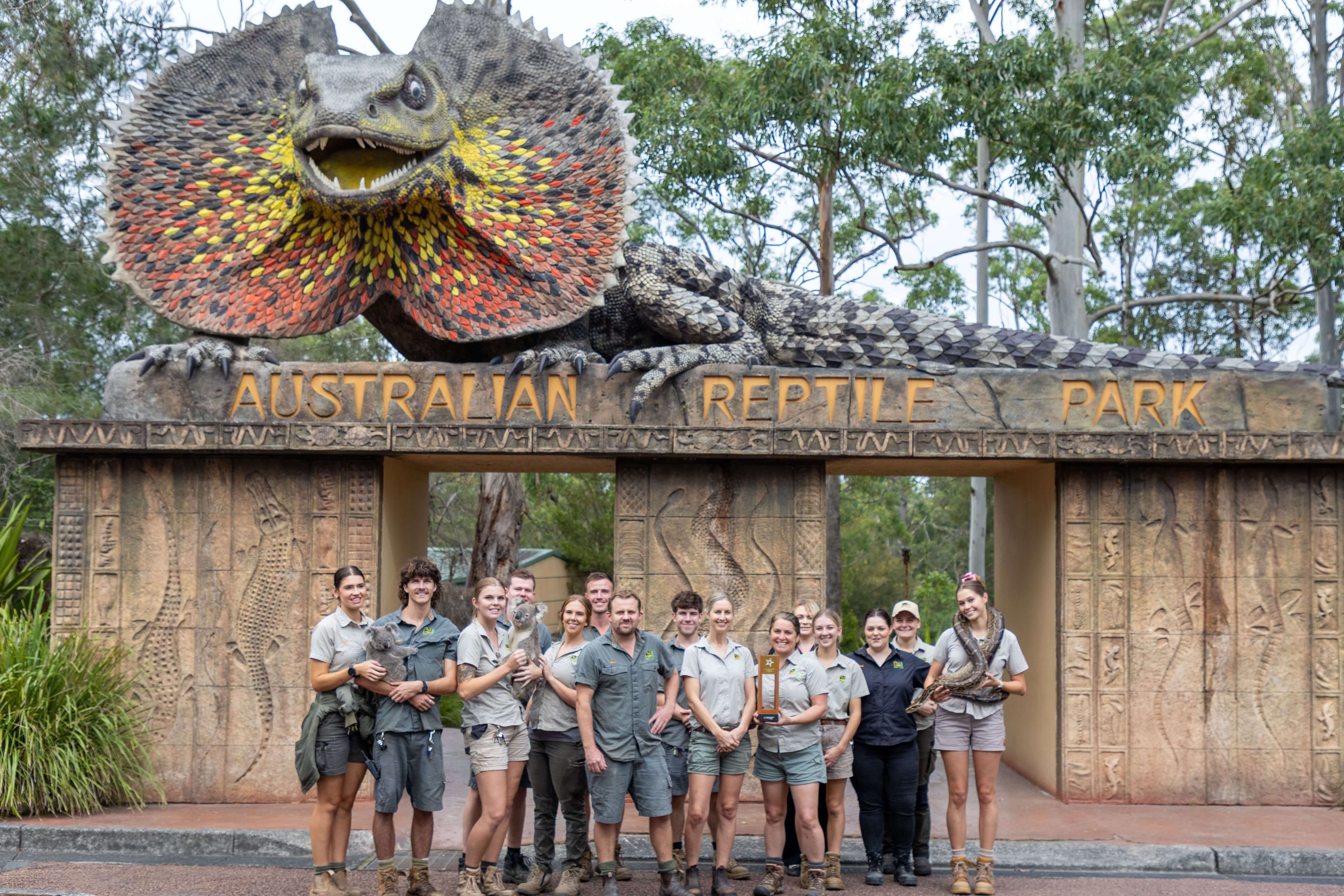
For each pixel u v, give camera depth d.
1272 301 15.97
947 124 13.42
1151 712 8.00
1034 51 13.14
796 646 6.21
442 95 7.92
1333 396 18.59
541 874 5.99
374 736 5.64
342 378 7.94
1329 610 8.02
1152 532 8.10
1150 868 6.64
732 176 17.02
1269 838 6.91
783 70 13.65
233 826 6.95
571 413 7.96
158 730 7.85
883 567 24.89
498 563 17.52
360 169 7.95
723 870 5.95
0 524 13.67
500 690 5.73
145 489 7.98
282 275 8.18
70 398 15.47
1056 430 7.92
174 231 8.16
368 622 5.84
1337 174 13.57
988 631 6.18
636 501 8.10
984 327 8.88
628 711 5.73
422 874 5.77
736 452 7.76
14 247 15.43
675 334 8.48
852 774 6.35
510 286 8.19
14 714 7.06
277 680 7.87
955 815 6.09
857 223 16.02
